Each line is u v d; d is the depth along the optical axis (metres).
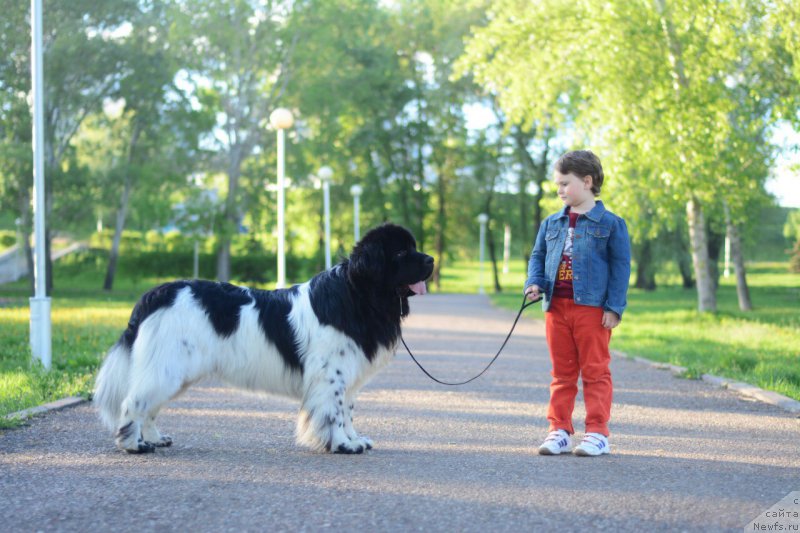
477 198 49.47
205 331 5.45
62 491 4.40
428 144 48.94
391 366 10.98
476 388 8.88
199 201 36.78
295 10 35.69
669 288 45.72
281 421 6.78
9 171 28.61
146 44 32.12
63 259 47.06
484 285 59.22
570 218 5.55
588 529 3.74
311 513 3.99
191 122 33.50
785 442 5.90
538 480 4.64
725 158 17.39
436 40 45.91
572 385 5.55
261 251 48.00
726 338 14.84
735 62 17.92
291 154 37.03
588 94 18.50
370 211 49.34
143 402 5.36
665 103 17.34
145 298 5.53
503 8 20.23
